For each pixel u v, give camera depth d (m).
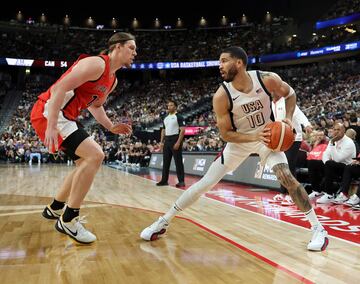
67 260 2.40
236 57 2.60
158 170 14.00
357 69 24.39
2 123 24.30
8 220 3.80
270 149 2.61
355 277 2.10
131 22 34.03
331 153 5.45
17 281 1.98
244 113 2.72
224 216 4.16
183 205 2.90
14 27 31.45
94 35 33.28
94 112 3.27
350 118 10.03
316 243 2.67
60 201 3.27
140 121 23.66
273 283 1.97
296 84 25.59
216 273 2.14
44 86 30.38
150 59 31.25
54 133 2.50
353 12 26.28
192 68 31.98
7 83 29.81
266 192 6.68
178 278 2.05
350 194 5.69
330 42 26.05
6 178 9.31
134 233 3.23
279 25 31.58
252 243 2.90
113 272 2.15
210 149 12.87
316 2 30.06
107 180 9.28
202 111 25.50
